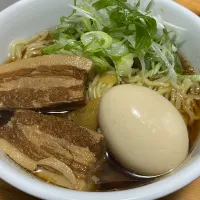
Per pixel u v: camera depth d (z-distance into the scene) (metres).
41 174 0.12
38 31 0.18
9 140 0.13
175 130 0.13
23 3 0.16
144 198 0.10
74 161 0.13
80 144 0.13
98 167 0.13
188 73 0.16
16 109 0.14
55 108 0.14
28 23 0.17
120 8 0.16
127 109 0.13
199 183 0.13
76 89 0.14
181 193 0.13
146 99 0.13
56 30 0.17
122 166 0.13
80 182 0.12
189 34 0.16
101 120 0.13
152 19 0.15
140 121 0.12
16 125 0.13
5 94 0.14
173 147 0.12
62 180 0.12
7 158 0.13
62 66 0.15
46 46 0.17
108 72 0.16
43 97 0.14
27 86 0.14
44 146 0.13
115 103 0.13
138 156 0.12
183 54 0.17
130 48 0.16
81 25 0.16
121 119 0.13
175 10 0.17
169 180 0.11
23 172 0.12
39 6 0.17
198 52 0.16
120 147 0.13
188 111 0.15
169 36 0.17
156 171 0.12
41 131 0.13
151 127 0.12
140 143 0.12
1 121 0.14
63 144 0.13
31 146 0.13
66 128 0.13
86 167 0.12
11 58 0.17
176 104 0.16
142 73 0.16
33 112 0.13
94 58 0.15
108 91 0.14
